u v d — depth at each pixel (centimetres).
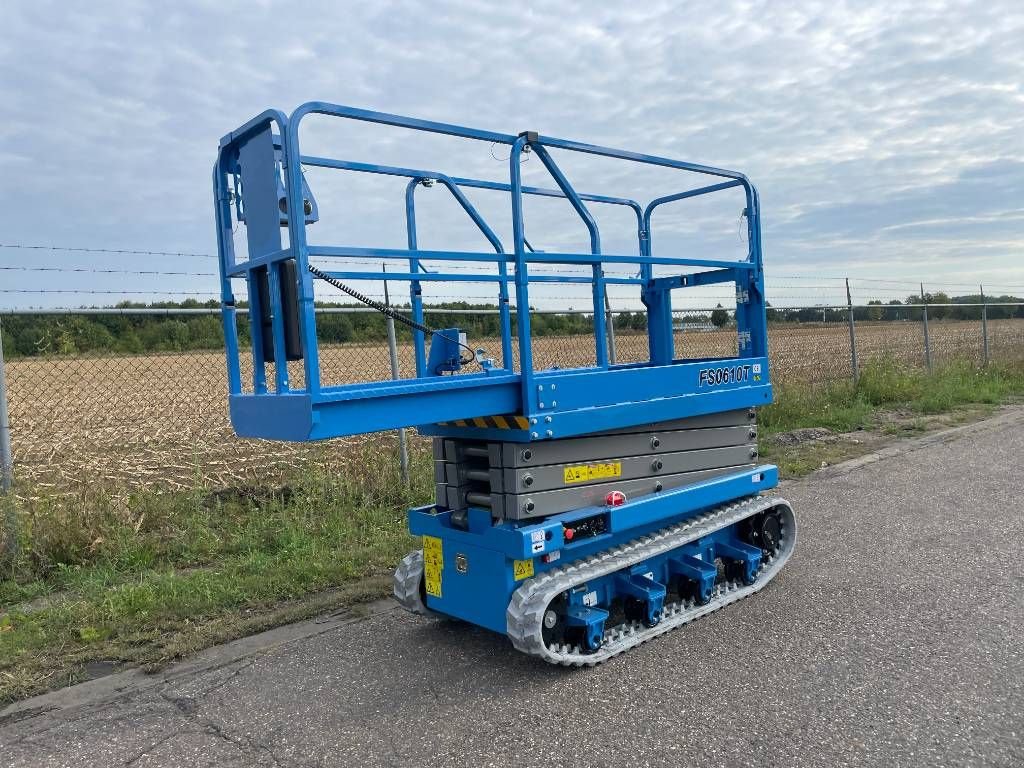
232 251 351
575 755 289
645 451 420
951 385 1300
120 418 877
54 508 551
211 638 414
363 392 301
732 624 411
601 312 486
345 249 308
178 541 561
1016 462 782
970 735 288
